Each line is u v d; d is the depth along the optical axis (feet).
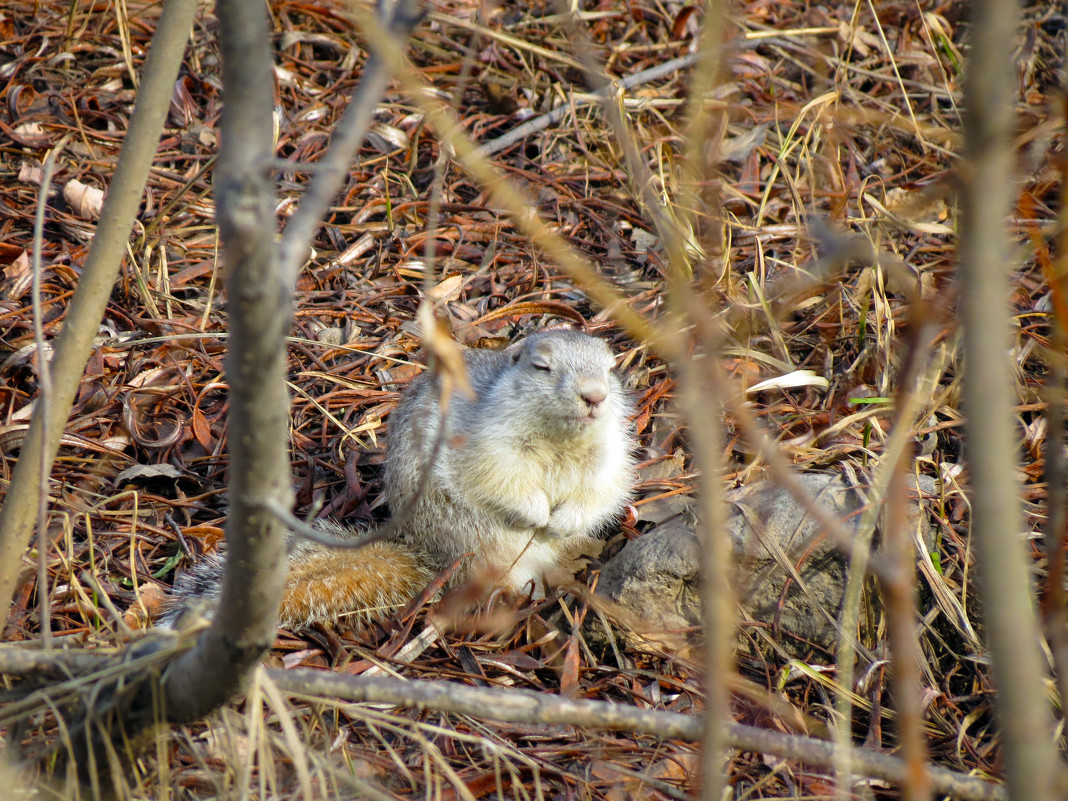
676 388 34.37
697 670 25.43
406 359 35.96
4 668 16.74
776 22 51.83
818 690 24.94
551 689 25.57
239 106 11.10
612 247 40.50
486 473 28.63
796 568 26.43
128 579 26.53
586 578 29.22
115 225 17.56
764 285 36.50
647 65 49.62
